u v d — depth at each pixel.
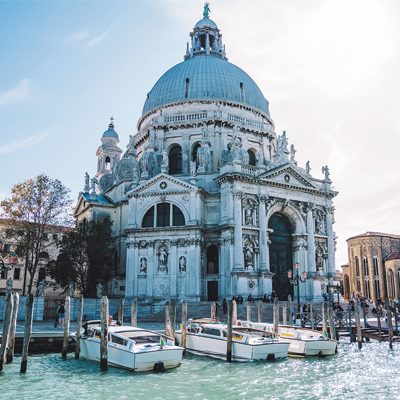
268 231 55.97
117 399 18.84
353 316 47.62
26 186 52.84
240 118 67.12
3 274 69.62
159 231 55.34
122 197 63.78
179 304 50.75
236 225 53.28
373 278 85.00
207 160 60.31
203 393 19.98
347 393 20.23
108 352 25.42
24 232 52.03
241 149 59.25
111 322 31.45
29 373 23.44
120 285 59.91
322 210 61.81
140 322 45.00
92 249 56.06
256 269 53.97
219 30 83.12
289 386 21.45
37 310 44.25
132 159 67.50
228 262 52.84
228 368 25.56
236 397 19.39
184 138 65.38
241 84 70.75
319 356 29.72
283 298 57.06
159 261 54.97
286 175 58.69
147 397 19.22
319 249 60.25
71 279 55.06
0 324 40.03
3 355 23.42
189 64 72.62
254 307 47.00
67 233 57.53
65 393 19.70
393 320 45.62
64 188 54.75
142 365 23.88
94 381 21.92
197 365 26.38
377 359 28.84
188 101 67.38
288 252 59.25
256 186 56.12
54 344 30.09
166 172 57.97
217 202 57.09
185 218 55.03
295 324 39.25
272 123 74.19
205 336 29.61
